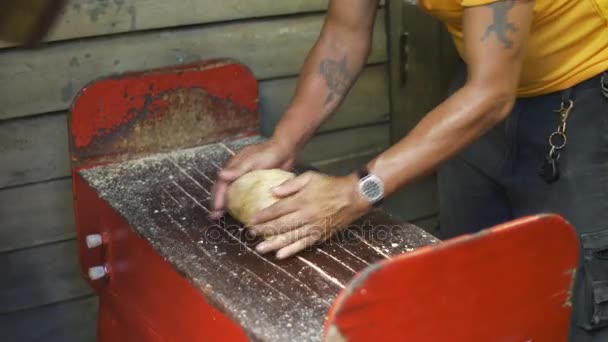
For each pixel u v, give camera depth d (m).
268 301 1.18
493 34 1.23
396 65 2.14
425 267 0.99
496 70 1.24
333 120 2.13
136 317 1.56
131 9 1.85
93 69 1.86
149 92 1.78
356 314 0.97
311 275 1.26
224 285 1.23
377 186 1.29
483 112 1.25
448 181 1.78
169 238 1.40
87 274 1.77
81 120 1.72
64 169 1.90
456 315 1.04
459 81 1.71
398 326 1.00
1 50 1.75
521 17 1.23
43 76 1.81
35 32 0.85
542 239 1.07
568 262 1.11
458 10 1.33
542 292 1.11
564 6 1.35
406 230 1.41
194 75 1.82
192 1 1.90
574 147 1.46
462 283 1.03
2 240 1.88
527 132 1.51
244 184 1.46
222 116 1.88
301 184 1.34
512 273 1.07
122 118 1.76
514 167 1.57
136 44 1.88
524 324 1.11
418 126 1.29
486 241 1.03
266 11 1.98
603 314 1.46
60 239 1.94
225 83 1.86
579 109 1.44
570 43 1.40
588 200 1.47
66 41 1.81
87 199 1.70
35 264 1.93
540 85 1.46
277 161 1.57
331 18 1.60
